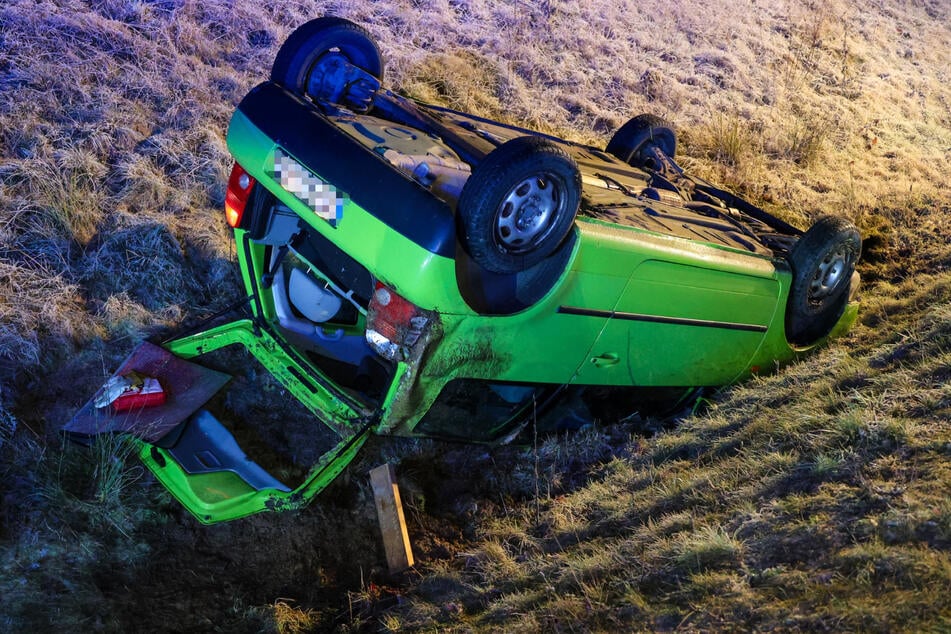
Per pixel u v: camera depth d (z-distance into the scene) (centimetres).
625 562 367
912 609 273
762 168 956
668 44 1137
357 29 470
